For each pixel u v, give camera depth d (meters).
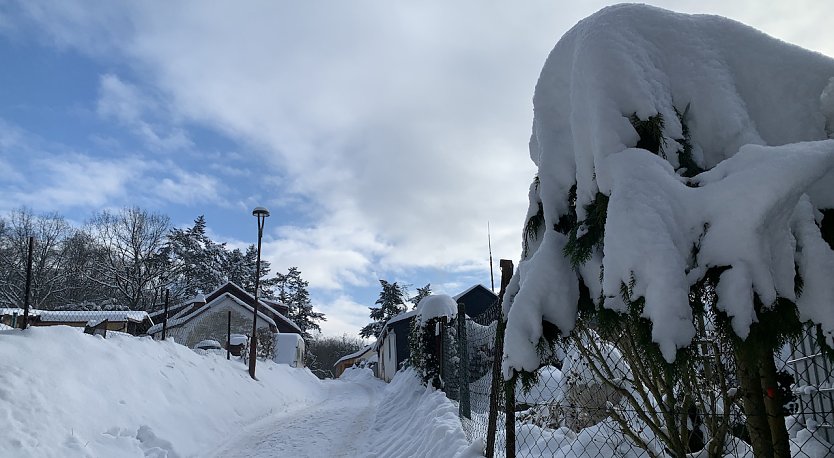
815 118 2.26
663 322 1.88
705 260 1.97
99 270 48.78
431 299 11.78
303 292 78.19
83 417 7.09
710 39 2.45
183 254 55.56
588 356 2.94
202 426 9.65
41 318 27.20
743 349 1.92
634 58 2.35
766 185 1.86
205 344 28.17
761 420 2.23
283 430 10.80
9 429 5.92
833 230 2.09
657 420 2.78
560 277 2.53
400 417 10.48
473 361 6.62
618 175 2.17
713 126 2.33
